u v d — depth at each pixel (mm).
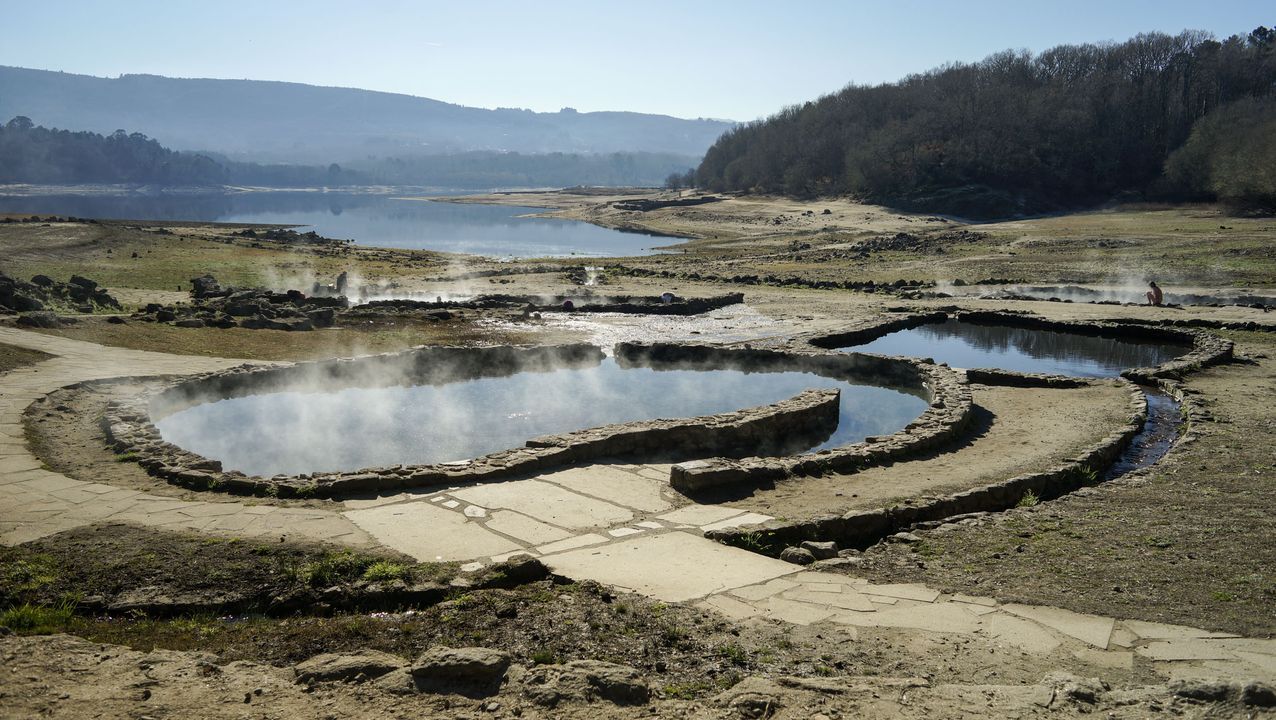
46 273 40031
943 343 29812
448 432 17391
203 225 90938
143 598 8609
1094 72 140000
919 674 7113
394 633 7844
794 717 6176
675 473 13133
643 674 7039
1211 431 16781
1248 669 7121
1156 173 118500
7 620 7941
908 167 121312
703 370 24672
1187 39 138375
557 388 21984
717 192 173125
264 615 8625
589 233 100938
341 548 10016
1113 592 8953
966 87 142500
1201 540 10531
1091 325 31016
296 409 19328
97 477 12789
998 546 10547
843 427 18469
